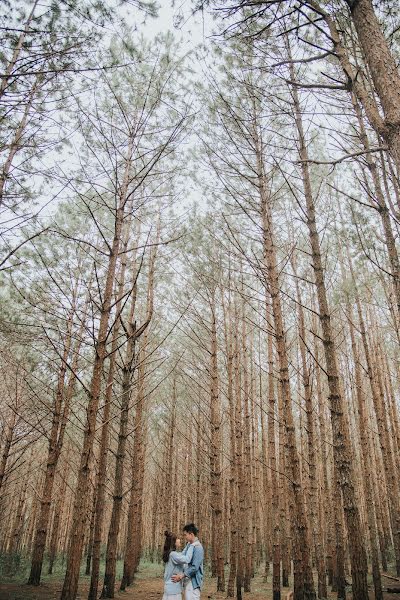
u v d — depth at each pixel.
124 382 8.23
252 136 7.70
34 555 9.05
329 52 3.74
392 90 3.18
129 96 6.88
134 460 10.88
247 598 8.84
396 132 3.11
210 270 10.00
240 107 7.54
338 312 11.60
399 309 5.48
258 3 3.80
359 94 3.49
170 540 5.83
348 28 5.48
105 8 4.55
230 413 9.72
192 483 17.48
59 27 5.25
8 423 10.98
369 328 12.79
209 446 12.03
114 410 10.62
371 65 3.35
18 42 5.50
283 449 10.36
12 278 9.05
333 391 5.68
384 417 11.05
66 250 9.86
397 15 4.68
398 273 5.60
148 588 10.00
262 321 12.48
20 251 9.05
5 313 9.49
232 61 6.86
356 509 5.08
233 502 9.36
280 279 9.59
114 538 8.00
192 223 9.77
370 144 6.42
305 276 10.89
